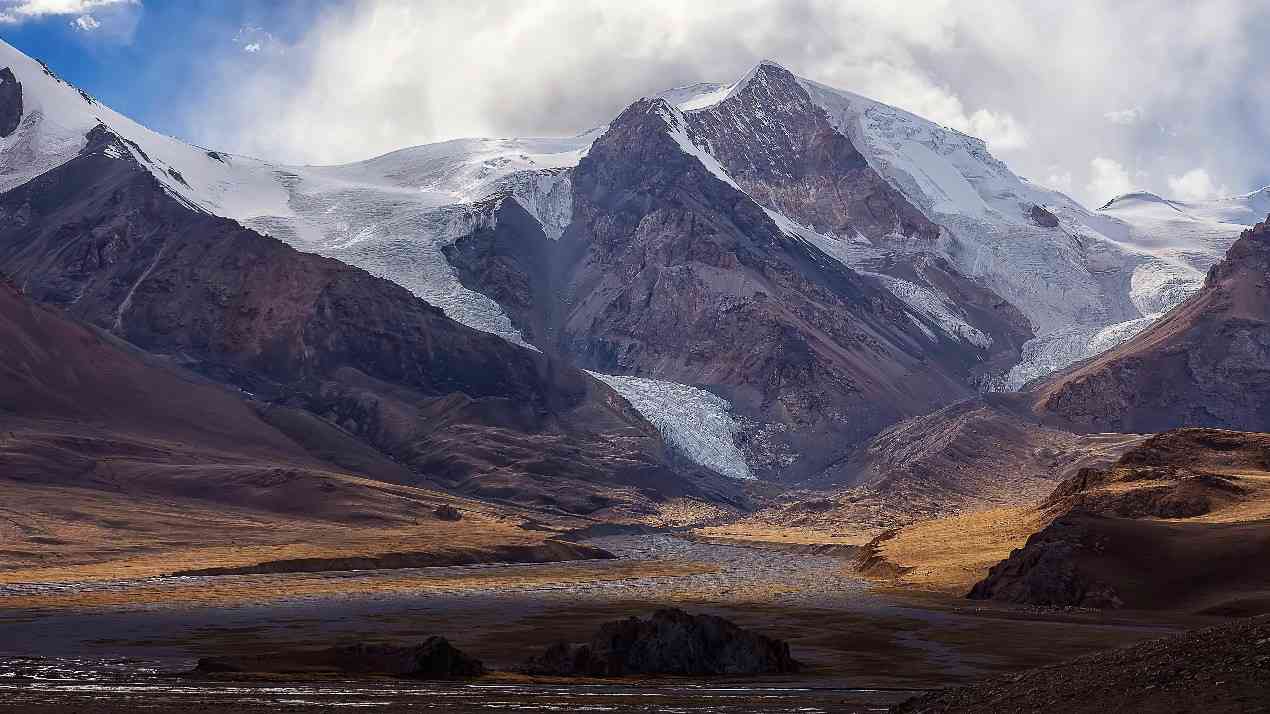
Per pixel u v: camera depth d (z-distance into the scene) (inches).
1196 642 1469.0
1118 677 1430.9
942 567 6087.6
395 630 3818.9
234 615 4355.3
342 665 2449.6
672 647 2635.3
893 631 3811.5
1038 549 4916.3
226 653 3009.4
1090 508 5920.3
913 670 2760.8
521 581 6501.0
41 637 3452.3
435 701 1930.4
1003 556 5895.7
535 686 2244.1
